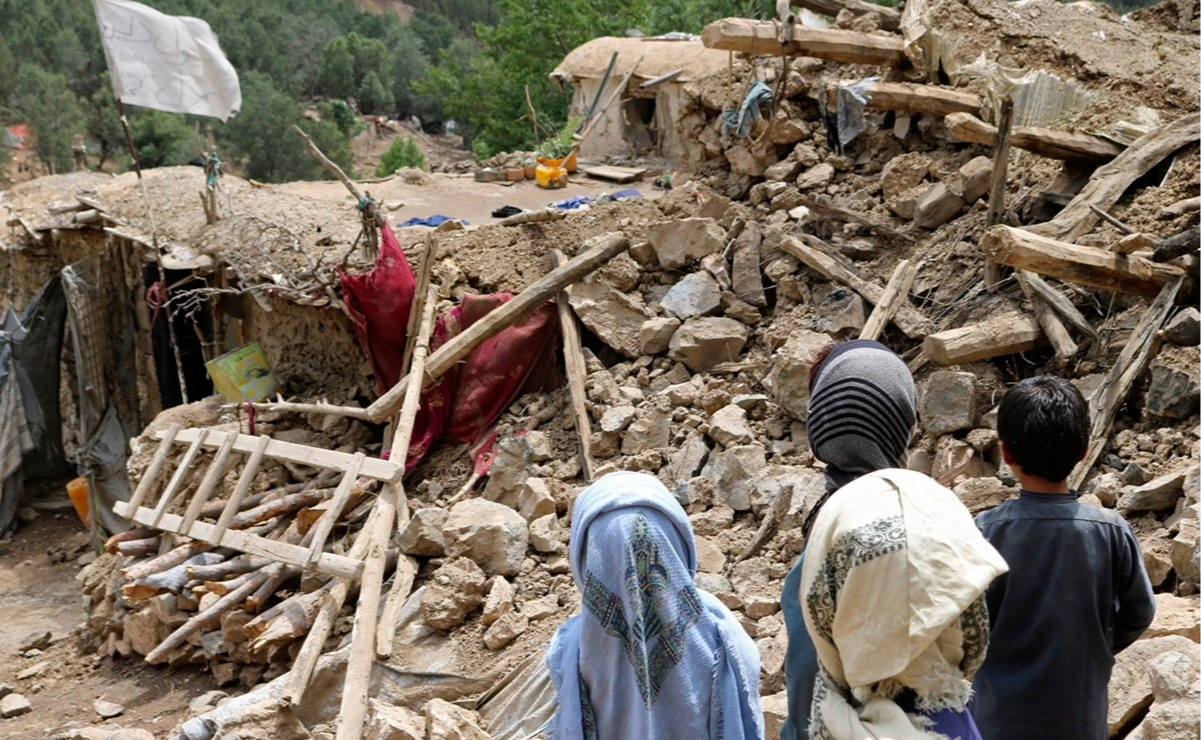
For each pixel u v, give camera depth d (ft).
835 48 30.14
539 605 21.50
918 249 26.48
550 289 28.86
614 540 8.52
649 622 8.52
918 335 23.73
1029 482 9.16
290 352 34.91
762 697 16.17
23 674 29.01
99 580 30.73
